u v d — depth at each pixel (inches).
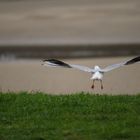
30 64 2071.9
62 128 840.3
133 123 842.2
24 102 960.9
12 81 1569.9
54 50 2721.5
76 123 856.3
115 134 800.9
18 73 1765.5
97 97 968.9
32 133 835.4
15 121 890.1
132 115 879.7
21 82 1545.3
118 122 850.8
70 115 895.7
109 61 2053.4
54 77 1608.0
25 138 813.9
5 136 826.2
